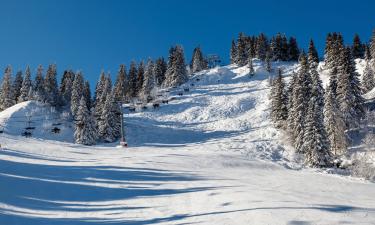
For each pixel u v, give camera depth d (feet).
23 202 44.06
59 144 130.11
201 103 263.08
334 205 39.17
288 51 421.18
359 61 314.55
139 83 359.25
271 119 203.21
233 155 112.78
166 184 56.80
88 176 62.85
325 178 80.64
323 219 33.19
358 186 65.67
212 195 46.62
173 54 351.87
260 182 61.93
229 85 313.32
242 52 394.52
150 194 49.65
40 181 56.13
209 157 104.01
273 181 64.80
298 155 152.25
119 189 53.01
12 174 59.26
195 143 180.55
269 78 296.30
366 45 325.42
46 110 250.16
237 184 55.83
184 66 343.26
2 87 290.35
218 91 292.81
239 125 211.41
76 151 114.73
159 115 246.47
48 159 87.04
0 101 287.28
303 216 34.32
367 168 121.90
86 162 84.48
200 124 223.92
